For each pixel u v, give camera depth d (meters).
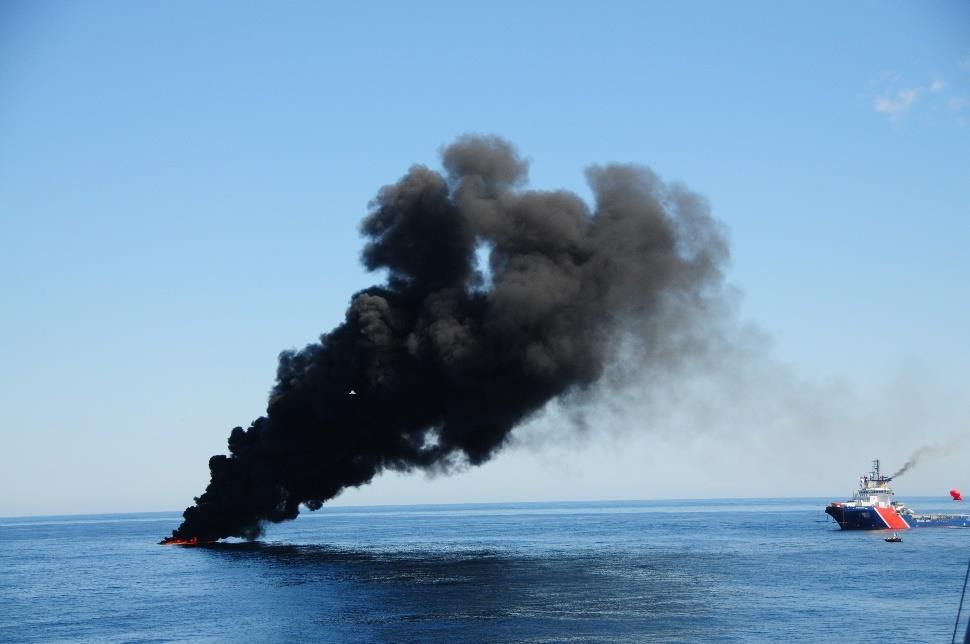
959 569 145.12
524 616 105.81
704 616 104.56
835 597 117.81
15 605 127.50
